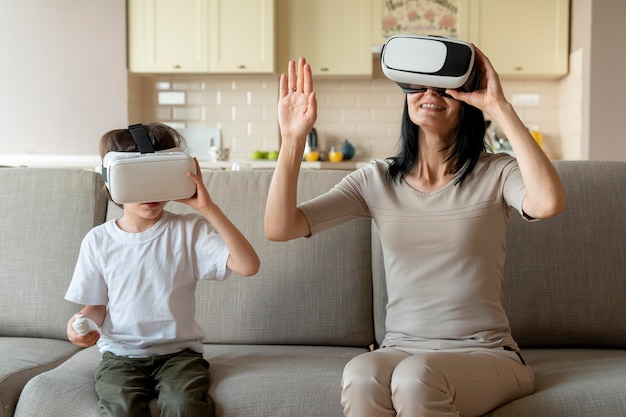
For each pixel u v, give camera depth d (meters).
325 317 1.96
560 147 5.76
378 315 1.98
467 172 1.68
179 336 1.71
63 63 5.51
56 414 1.51
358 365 1.43
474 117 1.68
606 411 1.43
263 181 2.10
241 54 5.50
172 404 1.47
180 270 1.74
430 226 1.67
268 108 5.82
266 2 5.46
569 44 5.51
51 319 2.04
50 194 2.13
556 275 1.95
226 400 1.51
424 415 1.34
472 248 1.64
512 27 5.51
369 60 5.57
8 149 5.56
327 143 5.87
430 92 1.63
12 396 1.60
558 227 1.97
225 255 1.72
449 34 5.54
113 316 1.73
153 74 5.71
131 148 1.76
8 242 2.10
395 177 1.74
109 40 5.48
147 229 1.77
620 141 5.03
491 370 1.49
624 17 4.98
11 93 5.55
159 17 5.50
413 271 1.68
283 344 1.99
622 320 1.94
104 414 1.47
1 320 2.06
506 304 1.94
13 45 5.53
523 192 1.58
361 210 1.78
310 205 1.73
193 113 5.87
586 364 1.72
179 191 1.63
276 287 1.98
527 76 5.64
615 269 1.95
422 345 1.63
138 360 1.67
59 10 5.50
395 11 5.55
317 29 5.60
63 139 5.53
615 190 2.00
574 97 5.37
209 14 5.49
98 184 2.15
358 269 1.99
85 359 1.78
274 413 1.47
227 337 1.98
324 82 5.86
